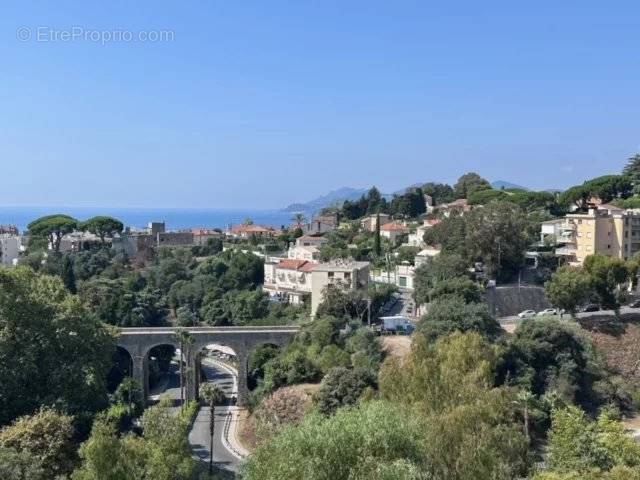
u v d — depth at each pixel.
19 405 68.94
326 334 93.31
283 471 35.72
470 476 38.25
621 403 79.31
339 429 36.81
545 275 117.44
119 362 106.38
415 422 39.28
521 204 165.00
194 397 99.12
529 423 66.94
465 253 117.19
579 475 45.75
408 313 112.88
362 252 156.75
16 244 196.88
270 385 89.31
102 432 47.09
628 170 184.25
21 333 72.31
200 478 64.50
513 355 78.81
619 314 96.56
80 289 139.25
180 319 138.25
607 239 126.25
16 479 46.19
